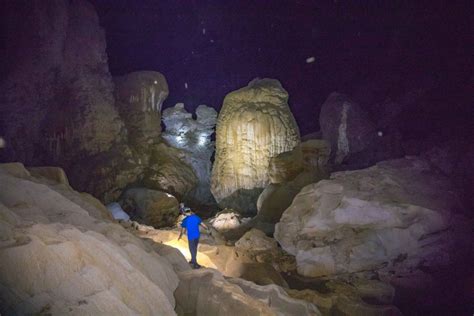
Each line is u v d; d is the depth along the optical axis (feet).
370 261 23.25
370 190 26.53
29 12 42.47
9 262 9.61
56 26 44.39
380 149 43.73
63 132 46.62
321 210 25.99
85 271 10.63
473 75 46.19
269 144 44.34
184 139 61.93
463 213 26.66
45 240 11.09
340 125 44.68
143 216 45.60
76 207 16.16
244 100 46.11
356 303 20.26
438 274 22.98
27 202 14.84
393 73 61.16
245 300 14.38
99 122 49.70
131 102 56.75
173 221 47.03
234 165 45.75
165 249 18.38
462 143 34.81
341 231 24.93
